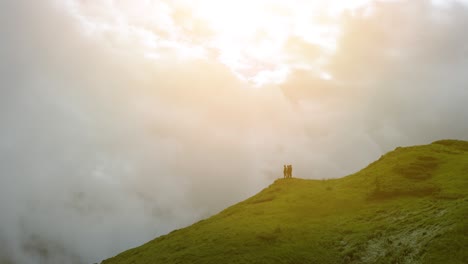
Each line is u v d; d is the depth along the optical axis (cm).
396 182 7950
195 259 5853
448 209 5644
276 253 5638
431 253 4584
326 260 5478
